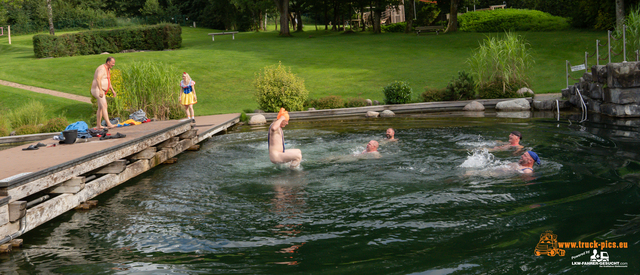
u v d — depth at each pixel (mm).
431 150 8422
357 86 21312
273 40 37562
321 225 4773
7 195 4680
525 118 12672
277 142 7844
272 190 6254
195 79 23062
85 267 4031
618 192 5301
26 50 35719
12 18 54875
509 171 6617
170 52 30203
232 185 6648
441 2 43938
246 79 23266
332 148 9195
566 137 9188
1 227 4531
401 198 5566
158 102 15672
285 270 3721
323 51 30641
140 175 7863
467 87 17391
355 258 3900
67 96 20031
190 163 8680
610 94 12328
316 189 6176
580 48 26594
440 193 5691
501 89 16938
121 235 4816
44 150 7102
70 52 32125
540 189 5645
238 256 4070
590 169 6473
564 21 39000
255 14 62219
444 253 3908
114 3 67938
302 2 49812
